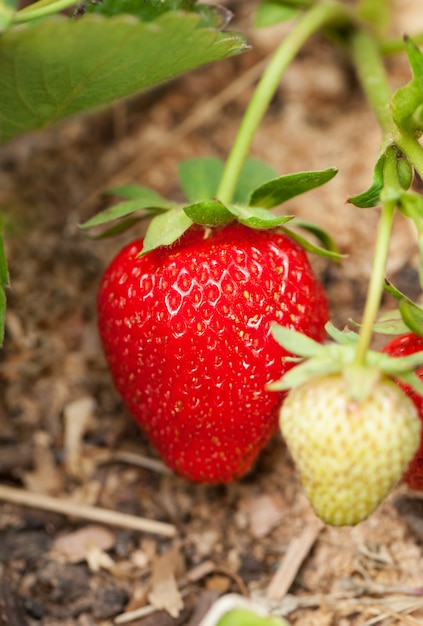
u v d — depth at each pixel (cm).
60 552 27
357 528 27
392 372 23
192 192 28
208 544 27
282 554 27
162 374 26
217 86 33
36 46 23
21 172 32
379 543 27
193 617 26
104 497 28
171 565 27
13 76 24
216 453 26
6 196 32
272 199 26
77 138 33
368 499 23
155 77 25
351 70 33
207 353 25
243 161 27
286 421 23
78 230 31
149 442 29
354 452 23
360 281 30
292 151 32
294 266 26
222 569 27
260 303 25
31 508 28
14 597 26
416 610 26
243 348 25
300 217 31
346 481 23
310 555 27
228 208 25
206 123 33
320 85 33
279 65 28
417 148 25
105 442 29
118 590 27
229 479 27
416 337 25
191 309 25
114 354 26
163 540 27
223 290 25
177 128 33
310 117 33
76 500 28
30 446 29
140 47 24
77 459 28
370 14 31
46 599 27
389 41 32
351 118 33
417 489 26
